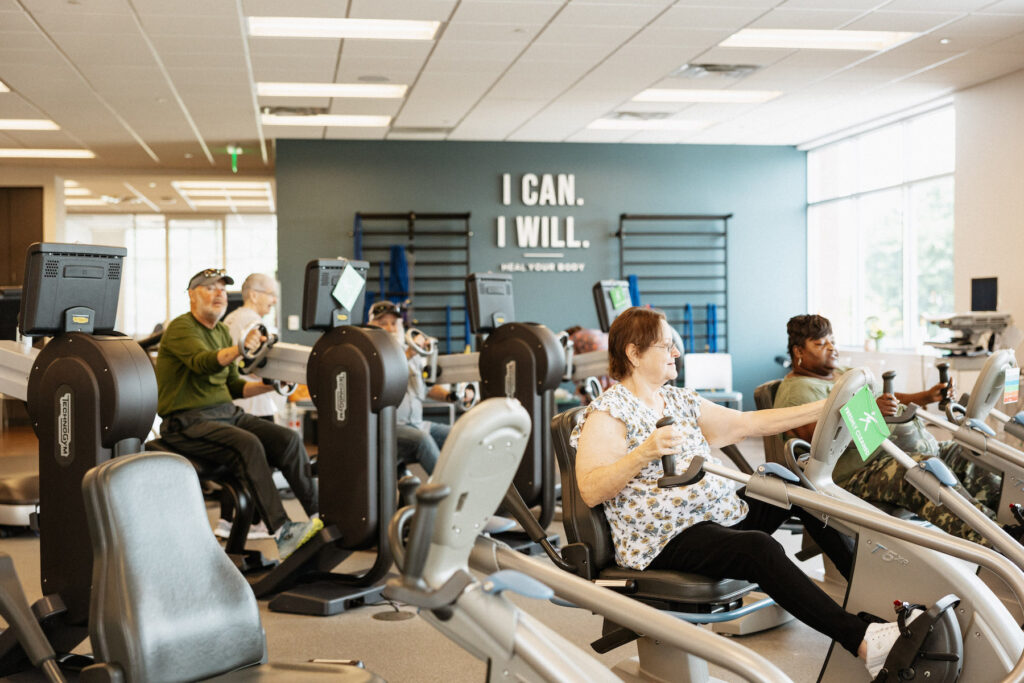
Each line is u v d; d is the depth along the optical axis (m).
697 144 11.24
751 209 11.38
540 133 10.49
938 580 2.60
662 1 6.18
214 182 14.02
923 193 9.66
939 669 2.46
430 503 1.61
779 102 9.18
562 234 11.05
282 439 4.59
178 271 18.11
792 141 11.16
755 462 8.26
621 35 6.91
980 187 8.51
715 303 11.34
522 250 10.97
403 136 10.55
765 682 1.91
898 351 10.06
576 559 2.91
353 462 4.03
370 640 3.69
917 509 3.69
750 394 11.42
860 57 7.62
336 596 4.10
